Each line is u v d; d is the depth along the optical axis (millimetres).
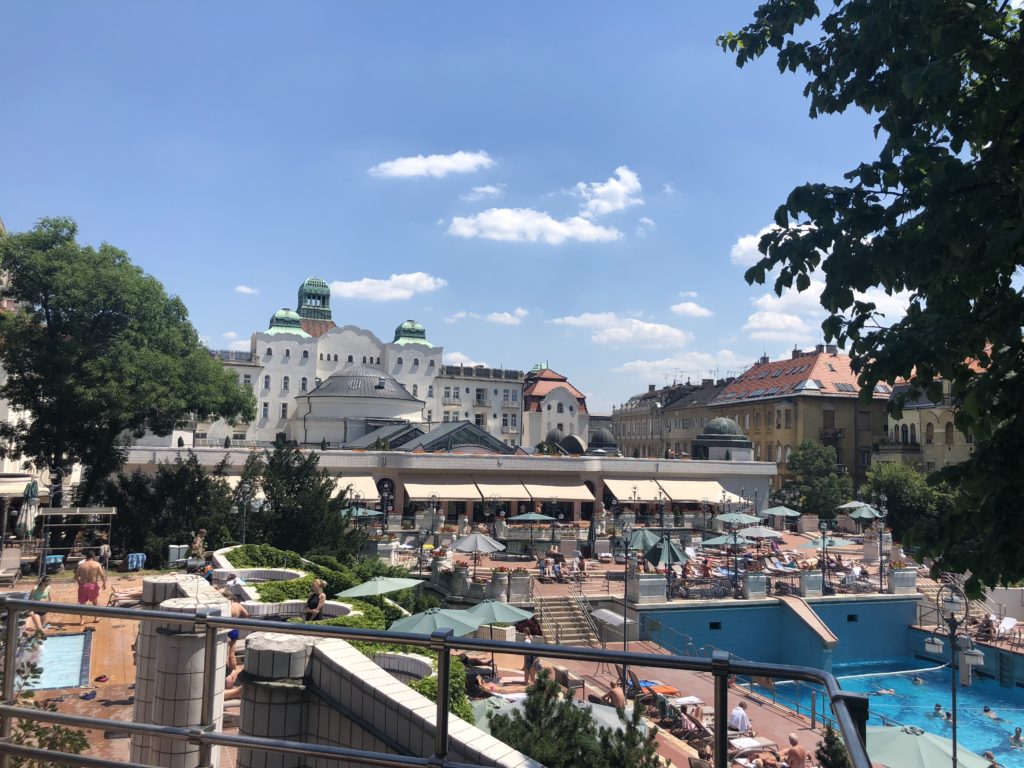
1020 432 5742
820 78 8680
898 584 35719
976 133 6465
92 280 32812
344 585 22375
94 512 27406
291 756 7648
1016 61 5574
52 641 15312
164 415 34844
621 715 9469
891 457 68312
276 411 93000
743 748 17109
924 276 5770
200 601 9148
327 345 98812
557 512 53562
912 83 5734
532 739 8867
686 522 52719
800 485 65062
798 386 76438
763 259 6957
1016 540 5723
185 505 31234
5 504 32062
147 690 8820
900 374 6281
